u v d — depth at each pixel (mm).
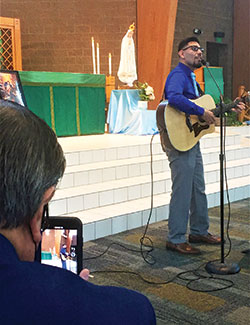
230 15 12680
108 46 10281
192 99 3672
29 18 10102
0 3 9977
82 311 540
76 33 10203
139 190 5309
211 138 7496
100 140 7188
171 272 3359
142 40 10188
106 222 4340
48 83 7496
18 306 514
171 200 3793
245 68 12648
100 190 4910
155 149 6719
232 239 4203
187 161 3645
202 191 3973
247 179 6586
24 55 10180
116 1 10148
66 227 1213
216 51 12898
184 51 3602
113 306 569
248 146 7766
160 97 10008
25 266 548
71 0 10109
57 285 550
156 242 4105
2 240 546
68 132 7828
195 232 4070
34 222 587
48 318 518
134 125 8164
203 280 3205
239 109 3471
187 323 2555
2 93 5164
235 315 2660
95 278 3240
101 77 8117
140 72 10328
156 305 2799
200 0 11875
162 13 9742
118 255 3756
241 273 3350
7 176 544
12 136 551
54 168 583
